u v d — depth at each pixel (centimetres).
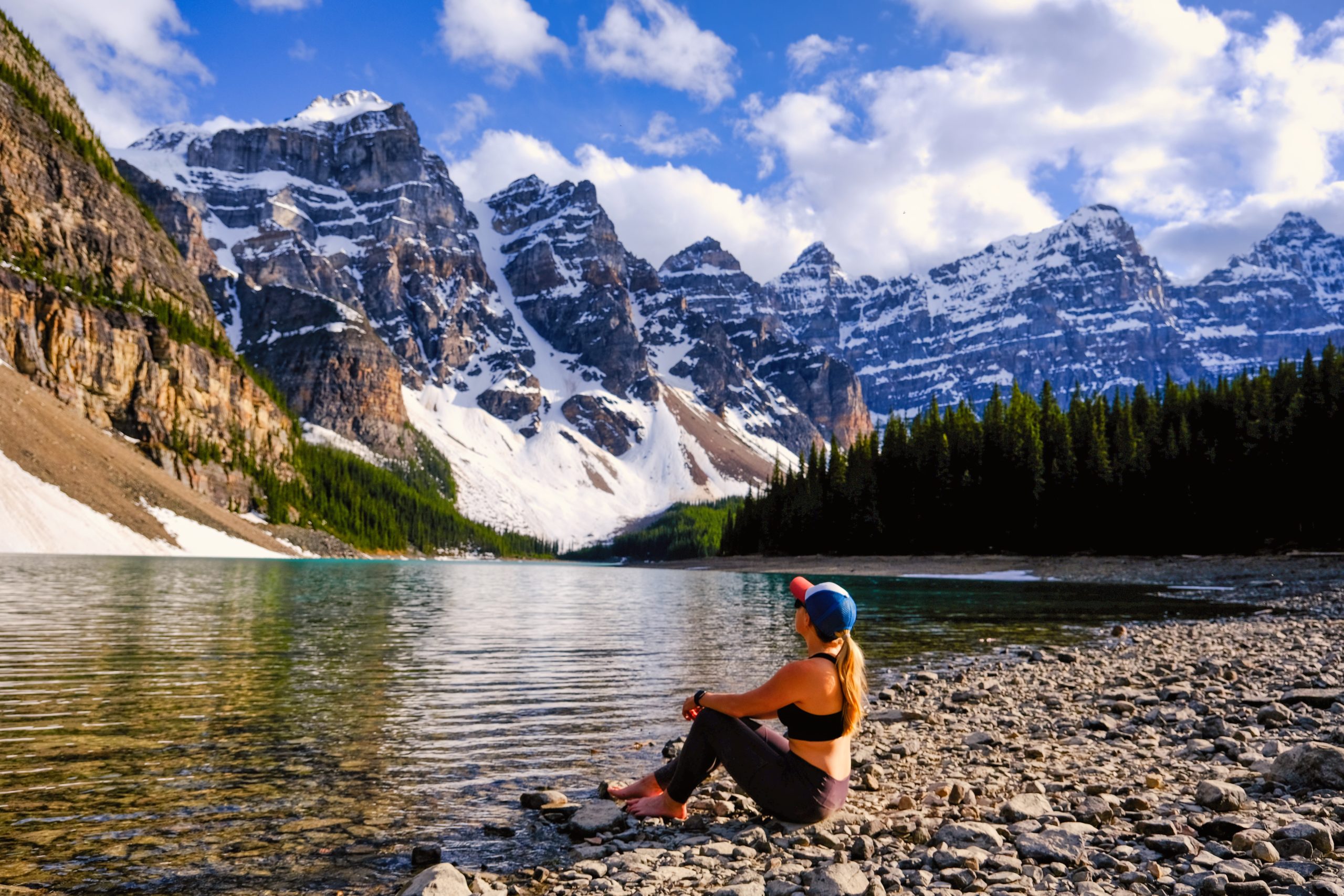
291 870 568
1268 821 642
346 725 1052
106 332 14925
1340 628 2494
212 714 1084
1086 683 1524
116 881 535
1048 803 727
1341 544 7744
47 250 16425
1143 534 8675
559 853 620
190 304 19500
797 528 12731
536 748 973
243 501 16138
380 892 534
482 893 517
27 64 19188
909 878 541
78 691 1202
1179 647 2088
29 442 10831
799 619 704
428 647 1941
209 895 517
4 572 4622
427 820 697
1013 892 512
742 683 1487
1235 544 8275
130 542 10300
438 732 1037
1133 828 661
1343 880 510
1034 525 9512
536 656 1844
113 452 12744
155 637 1898
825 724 660
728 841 645
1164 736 1056
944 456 10500
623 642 2159
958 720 1191
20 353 13425
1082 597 4656
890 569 9688
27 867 552
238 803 719
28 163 17088
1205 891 500
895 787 819
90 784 755
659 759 933
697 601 4319
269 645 1845
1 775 767
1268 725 1070
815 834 657
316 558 15100
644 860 603
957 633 2566
